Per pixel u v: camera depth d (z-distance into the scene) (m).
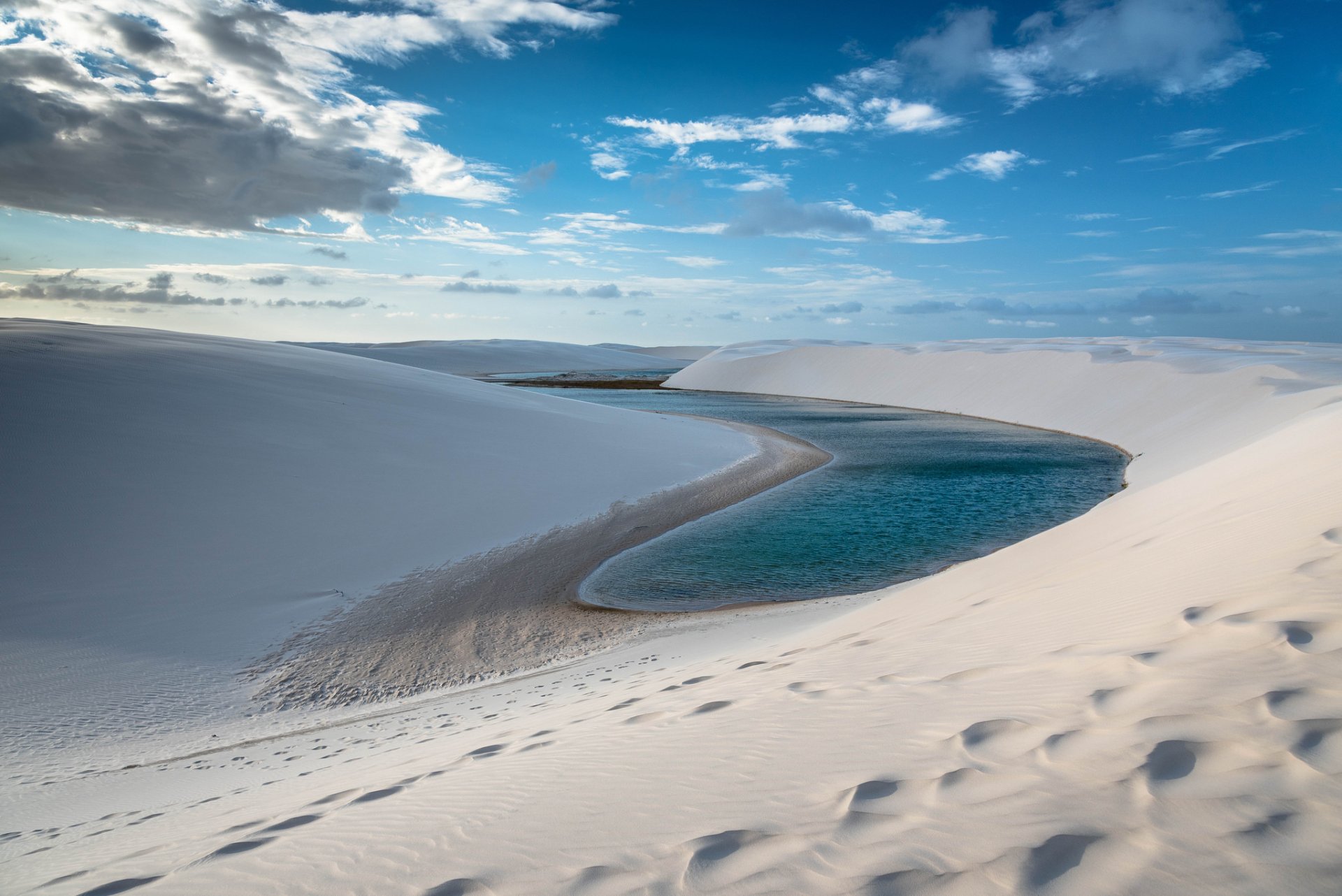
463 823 2.39
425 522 14.48
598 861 1.92
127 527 11.48
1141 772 1.79
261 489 13.73
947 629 4.34
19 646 8.55
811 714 2.89
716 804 2.15
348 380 22.25
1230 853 1.44
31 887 2.88
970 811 1.80
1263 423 20.33
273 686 8.48
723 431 31.88
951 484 21.34
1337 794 1.54
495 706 6.68
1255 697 2.02
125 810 4.66
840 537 15.30
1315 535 3.49
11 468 11.88
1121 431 31.88
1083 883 1.44
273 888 2.17
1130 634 2.96
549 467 19.52
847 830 1.83
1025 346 56.75
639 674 6.90
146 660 8.75
